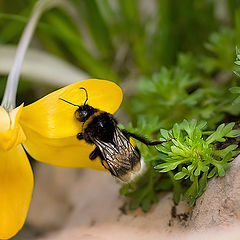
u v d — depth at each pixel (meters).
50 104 0.24
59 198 0.28
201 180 0.23
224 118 0.25
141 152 0.25
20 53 0.26
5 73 0.29
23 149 0.25
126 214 0.25
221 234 0.22
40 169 0.29
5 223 0.24
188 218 0.24
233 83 0.25
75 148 0.25
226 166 0.23
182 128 0.24
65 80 0.29
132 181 0.24
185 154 0.24
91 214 0.26
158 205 0.25
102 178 0.27
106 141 0.24
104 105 0.24
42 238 0.27
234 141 0.24
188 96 0.26
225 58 0.28
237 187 0.23
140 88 0.28
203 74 0.28
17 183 0.24
